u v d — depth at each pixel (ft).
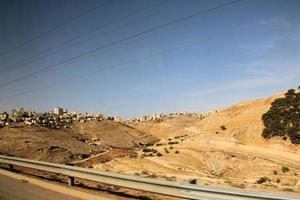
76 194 44.93
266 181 180.86
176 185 35.27
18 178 60.29
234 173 231.50
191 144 345.51
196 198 33.22
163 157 254.27
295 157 253.03
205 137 364.38
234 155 260.21
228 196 30.50
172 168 226.38
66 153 306.35
